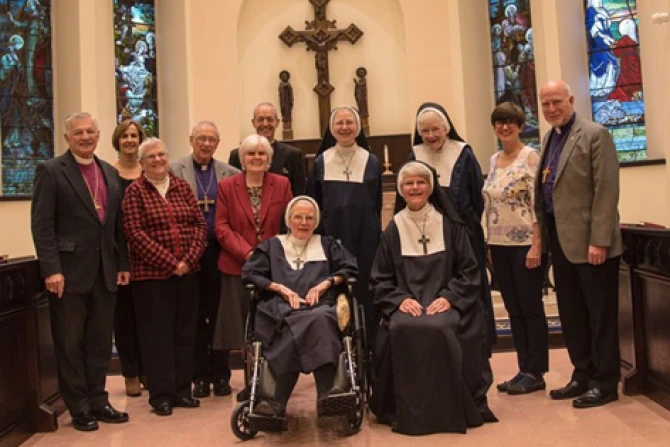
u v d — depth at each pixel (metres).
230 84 9.13
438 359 3.72
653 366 4.16
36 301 4.12
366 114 9.42
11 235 7.84
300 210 4.14
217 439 3.75
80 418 4.04
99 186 4.15
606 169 3.99
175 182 4.43
